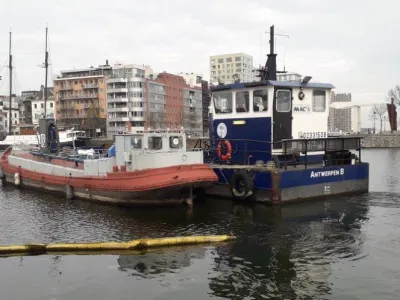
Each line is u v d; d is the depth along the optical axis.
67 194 18.91
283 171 15.48
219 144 18.45
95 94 101.25
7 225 14.16
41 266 10.19
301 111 17.47
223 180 17.39
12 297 8.53
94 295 8.52
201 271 9.58
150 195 15.55
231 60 163.62
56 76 108.56
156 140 16.44
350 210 14.88
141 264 10.09
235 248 11.05
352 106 119.00
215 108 18.91
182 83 118.88
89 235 12.60
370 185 21.52
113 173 16.34
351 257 10.18
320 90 18.03
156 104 105.69
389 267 9.51
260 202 16.05
